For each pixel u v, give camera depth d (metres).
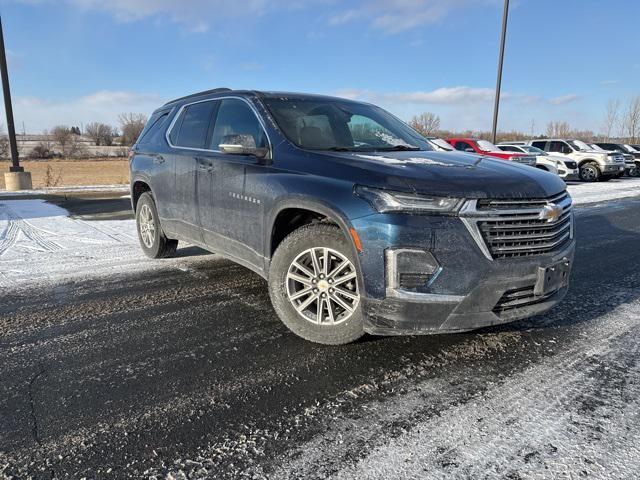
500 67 18.75
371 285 2.60
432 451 1.97
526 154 16.53
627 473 1.83
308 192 2.89
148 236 5.30
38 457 1.92
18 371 2.66
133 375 2.62
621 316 3.59
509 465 1.88
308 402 2.35
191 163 4.17
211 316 3.54
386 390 2.47
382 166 2.80
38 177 26.34
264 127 3.57
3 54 13.01
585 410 2.29
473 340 3.11
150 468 1.86
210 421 2.18
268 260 3.30
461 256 2.51
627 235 7.22
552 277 2.78
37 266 4.97
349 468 1.86
